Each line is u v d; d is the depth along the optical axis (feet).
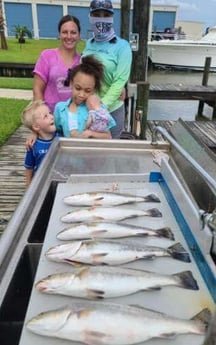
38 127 6.79
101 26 8.17
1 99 24.48
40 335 2.39
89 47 8.66
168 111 28.84
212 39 53.52
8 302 2.75
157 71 55.26
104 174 4.92
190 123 21.42
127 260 3.08
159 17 114.11
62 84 8.29
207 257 2.86
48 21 110.32
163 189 4.39
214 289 2.66
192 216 3.22
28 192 4.16
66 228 3.49
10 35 105.60
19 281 3.00
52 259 3.06
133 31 14.88
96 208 3.86
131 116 14.84
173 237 3.43
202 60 51.37
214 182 3.00
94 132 6.68
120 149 6.00
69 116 6.77
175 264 3.05
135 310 2.53
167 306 2.61
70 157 5.67
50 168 5.09
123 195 4.17
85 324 2.41
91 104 6.74
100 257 3.07
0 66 28.48
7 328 2.69
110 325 2.41
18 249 3.20
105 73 8.27
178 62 52.90
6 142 15.79
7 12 107.34
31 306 2.60
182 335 2.39
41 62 8.33
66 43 8.21
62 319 2.41
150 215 3.80
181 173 4.39
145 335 2.38
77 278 2.76
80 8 109.19
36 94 8.52
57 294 2.71
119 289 2.73
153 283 2.78
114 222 3.61
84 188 4.46
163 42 52.39
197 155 4.37
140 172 5.17
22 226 3.51
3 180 11.69
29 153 7.10
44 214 4.08
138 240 3.39
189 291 2.73
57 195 4.27
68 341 2.36
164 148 5.95
